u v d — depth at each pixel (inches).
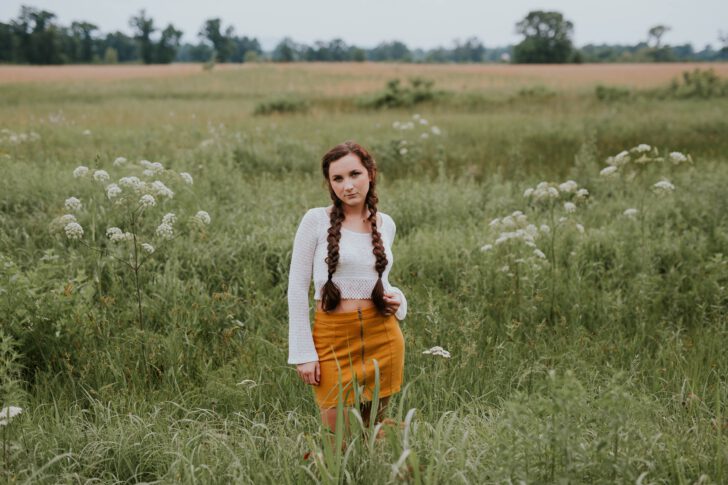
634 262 216.1
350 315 106.0
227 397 136.3
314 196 294.4
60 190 263.4
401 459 84.5
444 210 282.8
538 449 91.9
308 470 92.4
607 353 161.6
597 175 353.7
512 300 185.3
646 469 98.8
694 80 1098.7
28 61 4584.2
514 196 315.0
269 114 816.3
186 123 634.8
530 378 148.3
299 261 108.0
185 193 257.9
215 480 101.4
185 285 189.2
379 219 113.3
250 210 272.5
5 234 217.0
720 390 138.3
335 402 107.6
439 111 868.0
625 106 864.9
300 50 7007.9
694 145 505.4
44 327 153.8
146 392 141.4
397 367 110.2
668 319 183.8
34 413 124.6
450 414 132.3
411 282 207.5
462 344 159.2
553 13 4092.0
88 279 188.9
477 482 96.5
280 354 154.9
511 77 2048.5
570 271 206.7
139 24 5128.0
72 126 569.3
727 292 188.9
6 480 98.7
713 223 252.2
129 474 112.1
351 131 581.6
